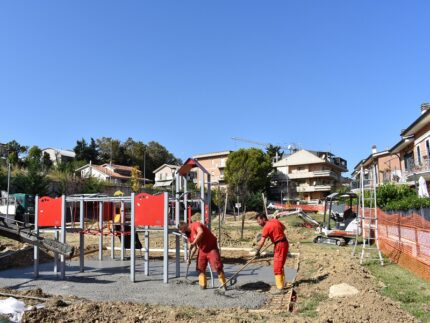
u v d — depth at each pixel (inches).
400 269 500.7
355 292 345.1
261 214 404.2
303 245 856.3
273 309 318.0
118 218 636.1
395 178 1521.9
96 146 3843.5
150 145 4114.2
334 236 888.9
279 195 3206.2
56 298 346.3
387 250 647.8
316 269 502.9
